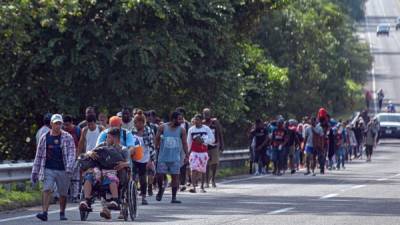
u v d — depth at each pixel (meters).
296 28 114.50
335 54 131.00
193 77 71.94
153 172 46.53
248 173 74.12
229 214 38.88
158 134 45.62
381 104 184.12
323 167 73.44
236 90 75.56
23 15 60.41
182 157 49.75
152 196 48.69
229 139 92.50
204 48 70.75
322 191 52.72
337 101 130.38
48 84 67.00
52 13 63.22
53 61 63.69
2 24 59.75
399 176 69.44
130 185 36.28
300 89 115.12
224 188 55.72
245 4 75.75
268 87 97.06
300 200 46.34
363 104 180.00
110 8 64.88
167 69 66.56
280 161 72.31
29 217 38.25
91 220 36.56
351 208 41.66
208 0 69.69
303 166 84.50
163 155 45.34
